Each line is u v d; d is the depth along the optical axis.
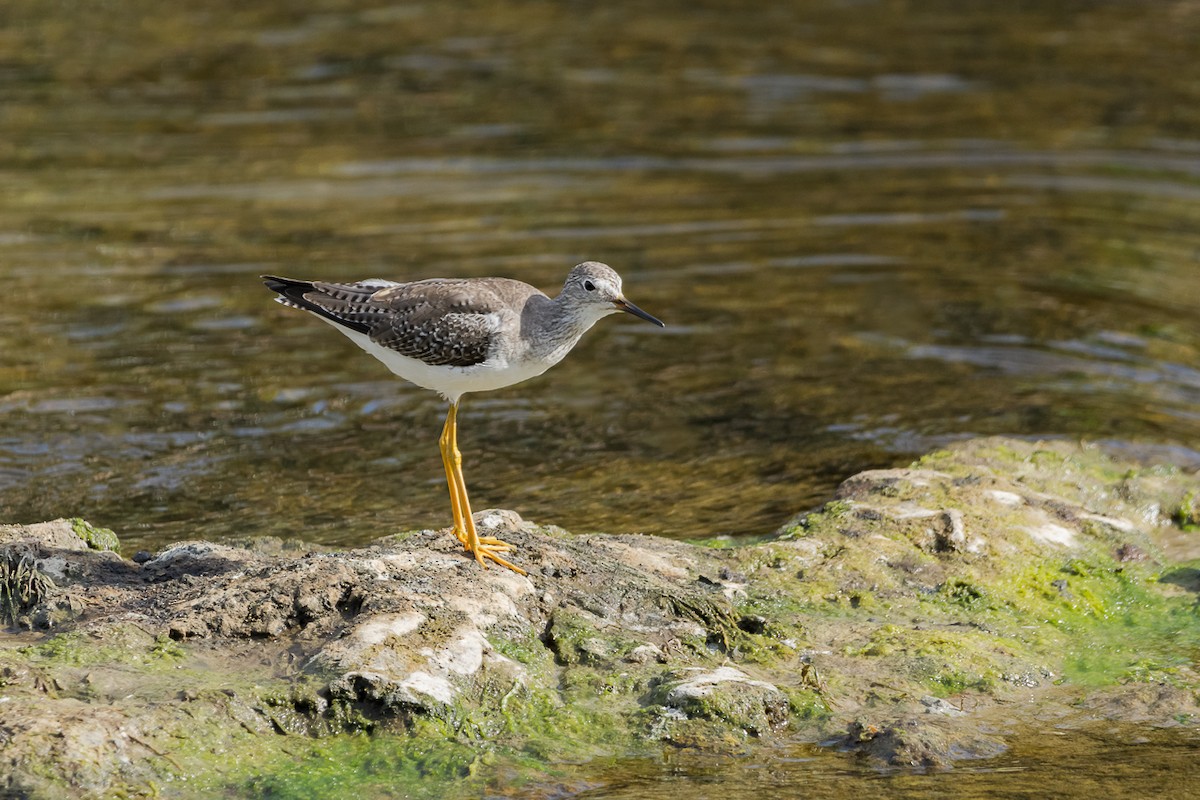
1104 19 29.66
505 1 30.31
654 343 17.55
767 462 14.28
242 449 14.43
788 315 18.27
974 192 22.23
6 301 17.75
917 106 25.33
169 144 23.20
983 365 16.86
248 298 18.31
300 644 9.30
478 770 8.42
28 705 8.34
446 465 11.06
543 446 14.74
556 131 24.08
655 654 9.67
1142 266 19.80
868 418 15.37
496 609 9.79
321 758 8.43
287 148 23.17
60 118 23.98
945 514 11.91
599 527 12.71
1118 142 23.91
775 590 10.89
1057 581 11.25
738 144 23.78
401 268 18.83
